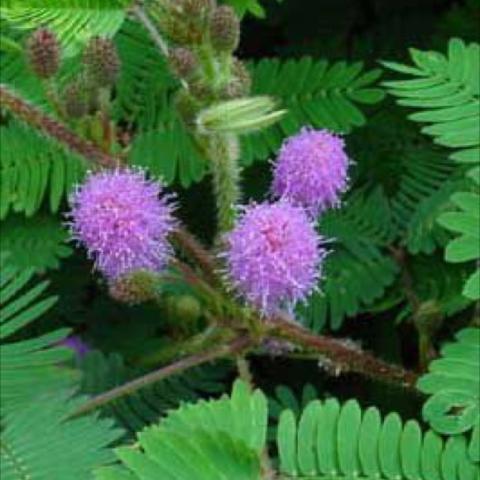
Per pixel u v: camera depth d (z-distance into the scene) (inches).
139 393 10.6
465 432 8.6
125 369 11.0
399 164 11.6
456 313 10.5
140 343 11.4
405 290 10.8
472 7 12.0
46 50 9.6
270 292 9.0
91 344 11.5
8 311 10.5
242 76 9.4
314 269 9.1
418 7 12.3
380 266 10.9
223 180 9.7
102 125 9.9
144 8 9.6
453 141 9.6
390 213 11.2
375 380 10.5
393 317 11.2
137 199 9.3
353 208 11.2
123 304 11.6
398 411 10.5
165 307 10.3
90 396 10.5
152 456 8.0
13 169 11.5
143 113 11.5
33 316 10.5
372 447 8.5
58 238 11.5
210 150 9.6
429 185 11.4
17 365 10.2
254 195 11.4
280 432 8.5
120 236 9.2
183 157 11.3
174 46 9.5
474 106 9.8
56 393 9.9
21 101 10.0
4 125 11.8
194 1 9.1
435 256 10.8
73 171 11.4
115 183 9.3
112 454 9.1
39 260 11.4
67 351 10.3
